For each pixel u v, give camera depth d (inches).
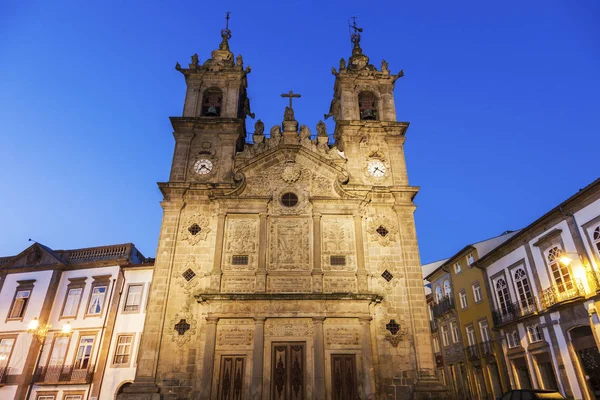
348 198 877.8
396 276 824.9
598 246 812.0
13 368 1045.8
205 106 1058.1
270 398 705.0
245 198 869.2
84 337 1065.5
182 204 872.9
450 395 714.8
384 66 1108.5
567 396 877.8
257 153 943.0
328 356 738.8
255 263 817.5
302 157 931.3
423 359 749.9
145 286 1088.8
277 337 748.0
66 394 1002.1
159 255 820.0
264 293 768.9
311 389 713.0
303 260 824.3
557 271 925.2
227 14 1245.7
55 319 1103.6
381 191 899.4
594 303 810.8
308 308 764.6
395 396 723.4
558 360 906.1
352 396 713.6
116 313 1065.5
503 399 689.6
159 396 697.6
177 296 789.2
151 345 740.7
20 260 1200.8
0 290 1159.6
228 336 748.6
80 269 1159.6
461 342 1385.3
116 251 1173.1
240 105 1156.5
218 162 938.7
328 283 802.2
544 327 957.8
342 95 1055.0
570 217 880.3
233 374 722.8
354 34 1248.8
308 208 875.4
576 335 872.9
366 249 847.1
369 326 762.8
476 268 1293.1
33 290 1141.1
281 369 727.7
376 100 1067.9
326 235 849.5
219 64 1087.0
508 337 1120.2
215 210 874.1
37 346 1064.2
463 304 1380.4
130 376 993.5
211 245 840.3
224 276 802.2
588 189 815.7
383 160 962.1
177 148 951.6
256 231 849.5
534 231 999.6
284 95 1029.2
